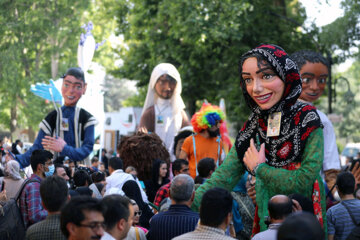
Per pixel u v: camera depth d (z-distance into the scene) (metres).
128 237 5.45
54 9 21.23
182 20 23.33
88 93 14.27
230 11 22.88
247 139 5.80
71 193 6.46
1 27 17.58
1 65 20.94
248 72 5.52
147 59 29.33
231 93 25.98
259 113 5.64
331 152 8.03
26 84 24.16
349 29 20.89
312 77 8.63
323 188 5.57
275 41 24.98
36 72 24.42
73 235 3.87
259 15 25.16
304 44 25.52
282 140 5.43
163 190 7.67
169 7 24.27
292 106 5.49
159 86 13.09
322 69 8.64
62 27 22.33
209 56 26.30
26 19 18.50
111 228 4.41
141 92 36.00
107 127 40.53
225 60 25.81
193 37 23.45
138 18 27.94
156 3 27.00
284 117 5.45
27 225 6.58
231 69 26.08
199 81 27.14
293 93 5.48
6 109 27.72
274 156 5.49
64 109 11.15
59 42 23.39
